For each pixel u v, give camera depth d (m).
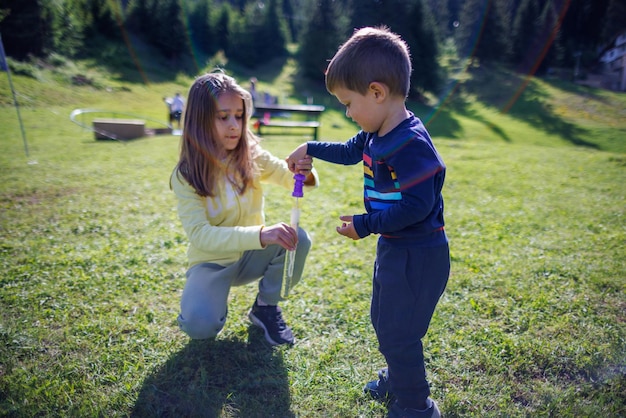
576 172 7.58
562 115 22.20
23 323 2.60
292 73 36.22
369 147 1.81
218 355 2.36
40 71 23.08
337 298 2.96
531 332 2.57
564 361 2.30
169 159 8.08
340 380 2.19
